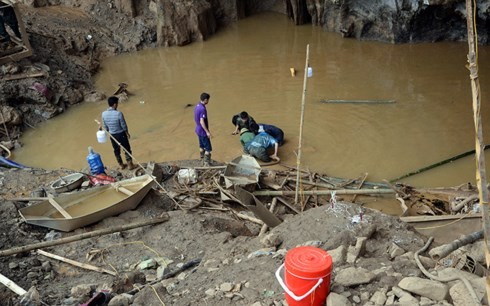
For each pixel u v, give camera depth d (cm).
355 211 586
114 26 1767
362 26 1714
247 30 1875
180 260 646
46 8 1792
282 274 435
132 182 835
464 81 1365
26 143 1191
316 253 393
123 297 504
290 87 1389
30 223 726
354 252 496
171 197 832
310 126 1179
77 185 867
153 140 1160
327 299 402
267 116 1233
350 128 1163
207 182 916
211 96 1360
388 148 1076
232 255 598
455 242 459
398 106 1250
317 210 606
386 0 1609
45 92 1299
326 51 1645
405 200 884
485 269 460
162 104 1333
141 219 771
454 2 1519
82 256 678
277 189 909
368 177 978
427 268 469
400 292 414
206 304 459
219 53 1673
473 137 1096
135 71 1567
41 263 656
